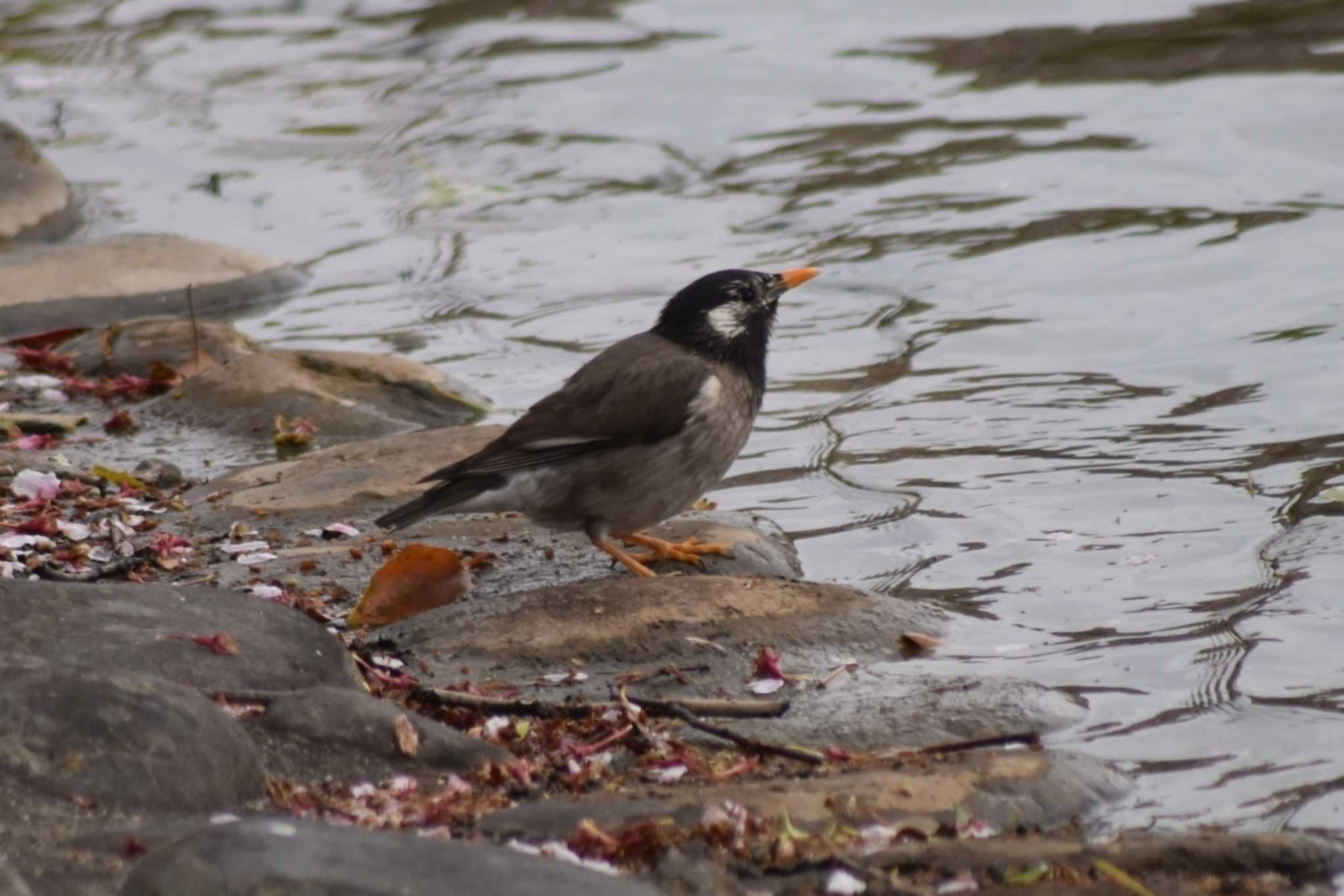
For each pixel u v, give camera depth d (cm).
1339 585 1034
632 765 823
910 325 1585
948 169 2003
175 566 1126
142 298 1748
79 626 866
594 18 2723
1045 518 1177
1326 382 1373
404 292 1770
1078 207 1850
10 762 698
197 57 2677
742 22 2642
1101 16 2533
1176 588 1052
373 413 1452
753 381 1170
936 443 1328
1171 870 702
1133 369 1440
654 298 1711
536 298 1733
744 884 685
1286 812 779
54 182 2027
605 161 2136
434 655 989
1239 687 916
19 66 2656
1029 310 1593
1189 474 1227
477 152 2198
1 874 591
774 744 840
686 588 1037
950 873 693
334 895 581
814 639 991
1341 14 2434
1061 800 780
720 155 2125
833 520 1205
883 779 779
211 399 1484
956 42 2477
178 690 744
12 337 1691
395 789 769
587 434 1095
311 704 809
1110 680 936
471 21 2773
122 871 625
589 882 604
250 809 731
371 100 2420
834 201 1938
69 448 1410
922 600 1062
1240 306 1553
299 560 1141
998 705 893
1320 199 1817
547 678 957
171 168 2191
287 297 1780
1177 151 1992
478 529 1208
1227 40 2377
